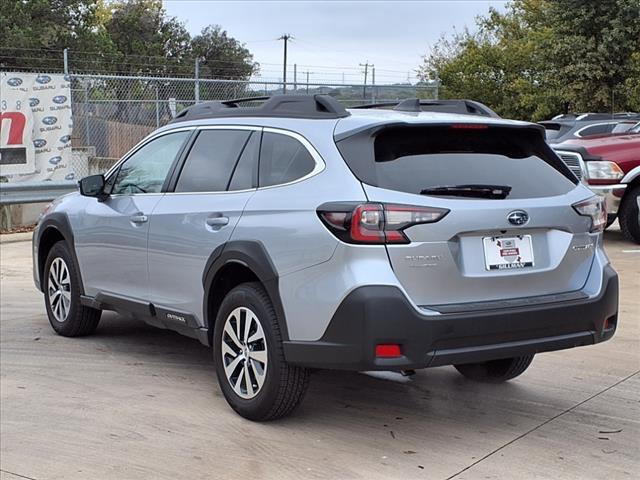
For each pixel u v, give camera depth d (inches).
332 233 164.9
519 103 1027.9
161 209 217.8
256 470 163.0
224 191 200.8
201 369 234.2
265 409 183.2
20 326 287.4
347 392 212.5
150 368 235.5
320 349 167.5
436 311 163.2
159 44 2153.1
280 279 175.2
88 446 177.3
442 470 161.9
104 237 240.2
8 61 1216.8
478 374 221.6
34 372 232.5
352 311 160.7
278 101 201.0
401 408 199.9
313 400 205.9
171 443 177.9
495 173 179.6
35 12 1322.6
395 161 172.7
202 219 201.3
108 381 223.5
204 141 216.4
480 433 182.5
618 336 264.5
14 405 204.7
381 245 161.3
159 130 236.8
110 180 247.1
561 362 238.2
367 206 162.2
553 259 178.9
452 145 180.9
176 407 201.2
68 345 261.0
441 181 171.5
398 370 162.7
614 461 166.6
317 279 167.2
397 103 211.6
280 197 181.2
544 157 191.9
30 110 572.7
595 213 186.7
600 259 187.5
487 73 1117.7
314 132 183.2
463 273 167.5
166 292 217.2
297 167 182.9
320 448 173.9
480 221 168.2
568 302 175.8
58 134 590.6
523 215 173.3
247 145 200.5
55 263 269.6
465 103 209.6
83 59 1391.5
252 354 185.0
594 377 224.1
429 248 163.6
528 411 197.5
